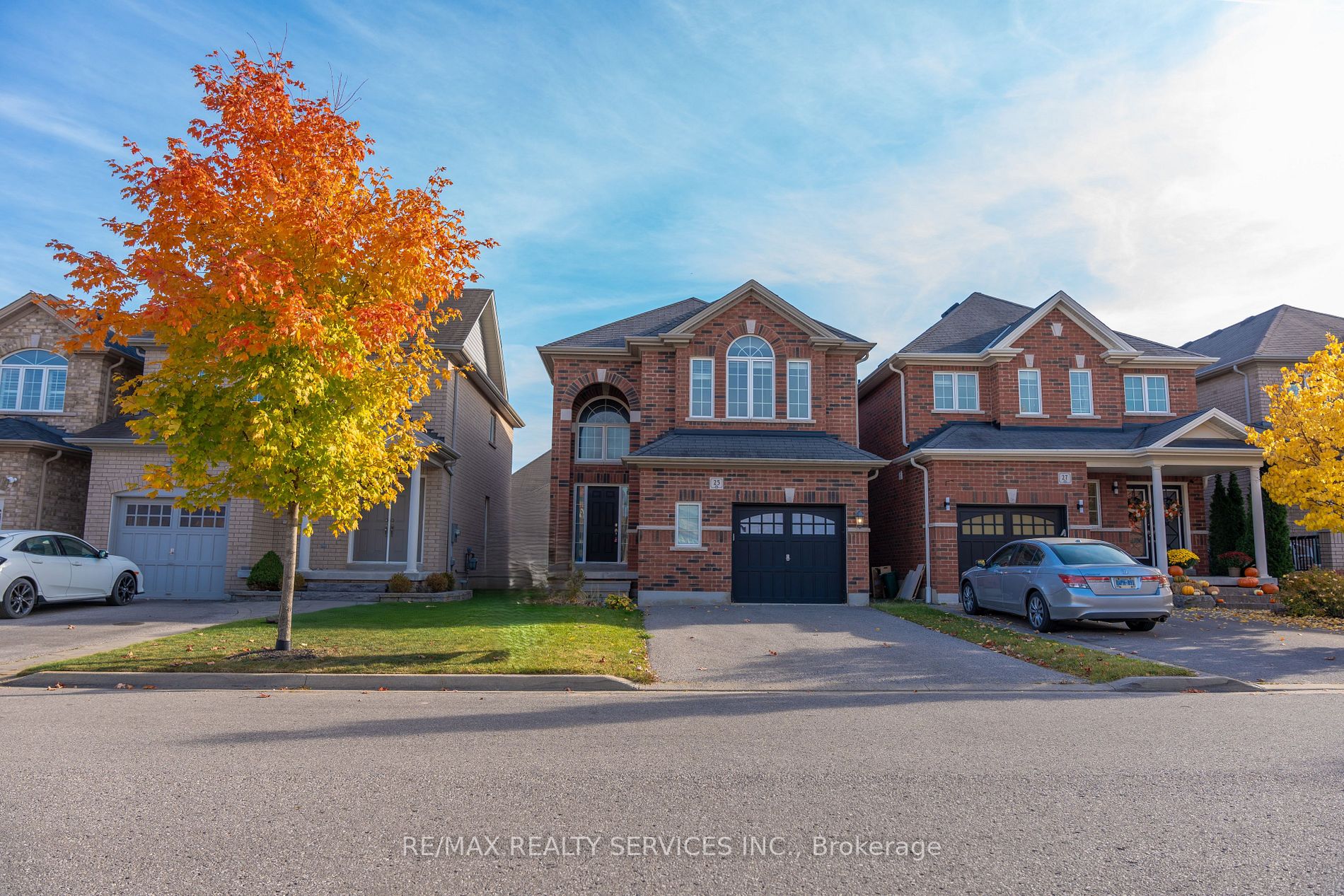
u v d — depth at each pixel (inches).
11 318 869.2
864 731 271.7
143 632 487.2
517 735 260.5
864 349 826.2
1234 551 818.2
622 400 913.5
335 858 155.1
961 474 768.3
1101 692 365.1
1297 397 639.1
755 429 799.7
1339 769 222.4
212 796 190.9
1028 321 852.0
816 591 741.3
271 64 392.8
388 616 549.6
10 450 767.7
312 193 386.0
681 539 729.0
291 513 419.8
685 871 151.5
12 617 541.3
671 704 324.2
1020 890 144.3
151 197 364.5
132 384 391.5
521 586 1160.8
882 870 152.9
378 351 412.5
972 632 522.0
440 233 412.8
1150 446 745.0
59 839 162.4
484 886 143.7
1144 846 164.6
